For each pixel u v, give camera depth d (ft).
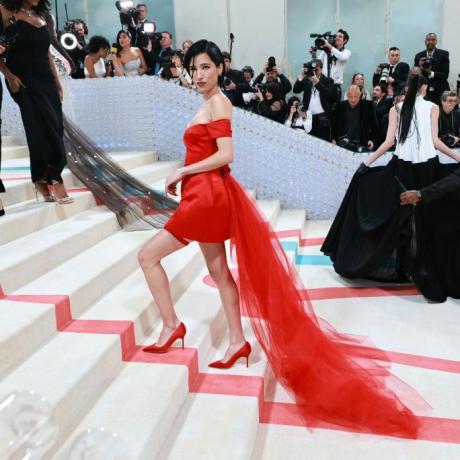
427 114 13.82
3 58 11.82
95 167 14.23
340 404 8.61
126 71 23.54
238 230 8.64
